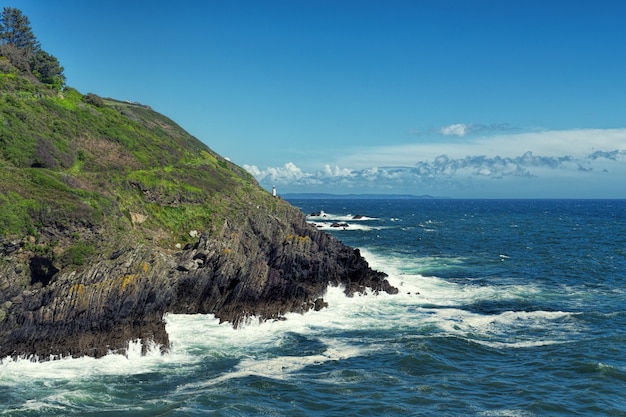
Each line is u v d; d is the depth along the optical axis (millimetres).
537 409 24844
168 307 38438
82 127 55844
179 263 39312
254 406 24656
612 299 47875
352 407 24844
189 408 24203
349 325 38562
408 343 34031
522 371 29656
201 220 52031
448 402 25578
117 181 49031
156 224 48688
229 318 38000
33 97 55062
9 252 32281
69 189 40125
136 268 34406
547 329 37812
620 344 33969
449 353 32500
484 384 27859
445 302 46219
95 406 24312
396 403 25359
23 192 36094
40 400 24750
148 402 24844
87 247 35594
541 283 55469
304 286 44625
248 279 41000
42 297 30969
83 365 29062
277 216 57500
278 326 37750
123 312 32844
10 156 42562
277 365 30203
